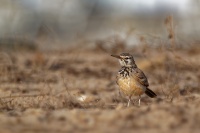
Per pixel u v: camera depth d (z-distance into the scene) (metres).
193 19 42.75
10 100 17.78
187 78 23.75
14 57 29.17
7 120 13.79
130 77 17.84
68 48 32.84
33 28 45.50
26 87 21.84
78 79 24.42
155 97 19.02
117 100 19.11
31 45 34.16
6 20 43.69
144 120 13.22
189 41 33.19
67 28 48.16
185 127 12.56
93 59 30.27
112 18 48.31
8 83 22.86
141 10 49.34
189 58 28.09
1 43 34.38
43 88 20.17
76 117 13.74
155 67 25.83
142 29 44.00
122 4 51.72
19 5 45.44
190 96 18.66
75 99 18.38
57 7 47.97
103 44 32.47
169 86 21.36
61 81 23.59
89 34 48.09
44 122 13.41
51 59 28.47
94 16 51.00
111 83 23.61
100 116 13.75
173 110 13.98
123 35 34.72
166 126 12.68
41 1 47.56
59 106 16.95
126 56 18.23
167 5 48.28
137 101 18.84
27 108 16.55
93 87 22.34
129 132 12.24
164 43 25.66
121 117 13.57
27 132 12.45
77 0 51.03
